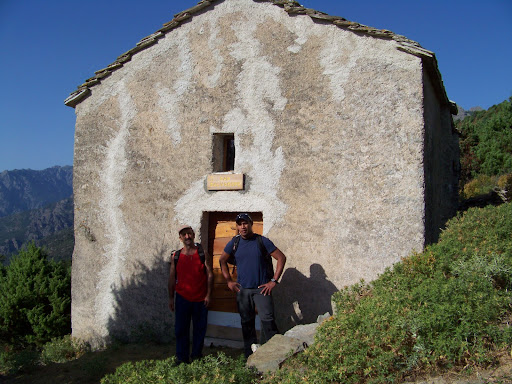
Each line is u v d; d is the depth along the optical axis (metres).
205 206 6.59
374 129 5.66
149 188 6.96
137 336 6.81
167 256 6.76
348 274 5.69
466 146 22.06
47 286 9.87
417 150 5.43
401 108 5.53
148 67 7.07
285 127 6.18
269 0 6.35
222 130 6.55
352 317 3.75
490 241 4.73
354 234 5.70
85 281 7.30
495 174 20.12
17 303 9.41
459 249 4.66
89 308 7.24
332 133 5.90
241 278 5.40
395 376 3.15
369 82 5.71
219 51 6.63
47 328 9.08
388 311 3.60
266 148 6.27
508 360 3.06
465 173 20.94
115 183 7.18
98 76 7.25
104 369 5.79
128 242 7.04
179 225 6.73
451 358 3.13
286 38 6.23
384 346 3.36
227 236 6.67
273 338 4.39
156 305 6.78
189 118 6.78
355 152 5.75
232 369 3.87
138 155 7.06
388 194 5.55
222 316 6.59
